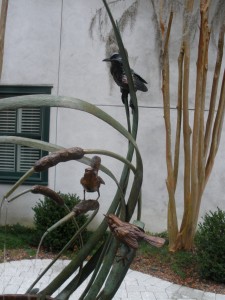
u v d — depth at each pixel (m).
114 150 7.03
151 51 6.82
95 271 2.11
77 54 7.09
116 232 1.68
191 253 5.84
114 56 2.23
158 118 6.92
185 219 5.84
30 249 6.05
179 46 6.71
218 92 6.66
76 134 7.13
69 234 5.91
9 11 7.23
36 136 7.39
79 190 7.16
